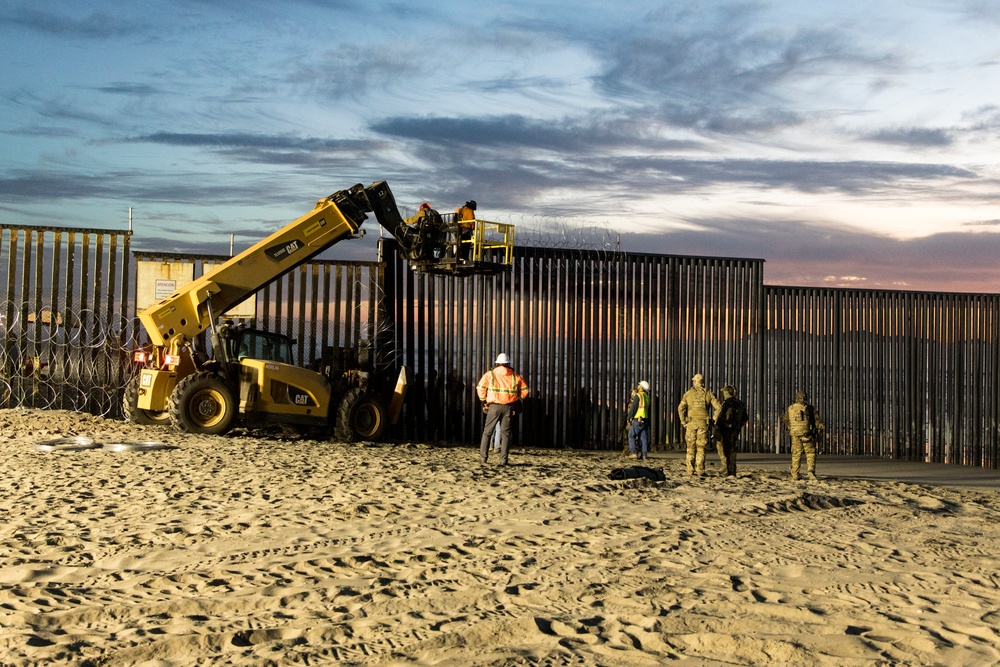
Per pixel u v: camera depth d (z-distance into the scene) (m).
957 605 6.20
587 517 9.53
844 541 8.51
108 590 6.57
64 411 18.56
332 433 18.72
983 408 23.62
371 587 6.59
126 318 19.33
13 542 7.95
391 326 20.56
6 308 18.84
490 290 21.19
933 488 14.77
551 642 5.27
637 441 20.36
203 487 10.85
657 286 22.14
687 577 6.90
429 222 19.56
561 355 21.52
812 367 22.73
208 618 5.89
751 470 17.12
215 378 16.78
